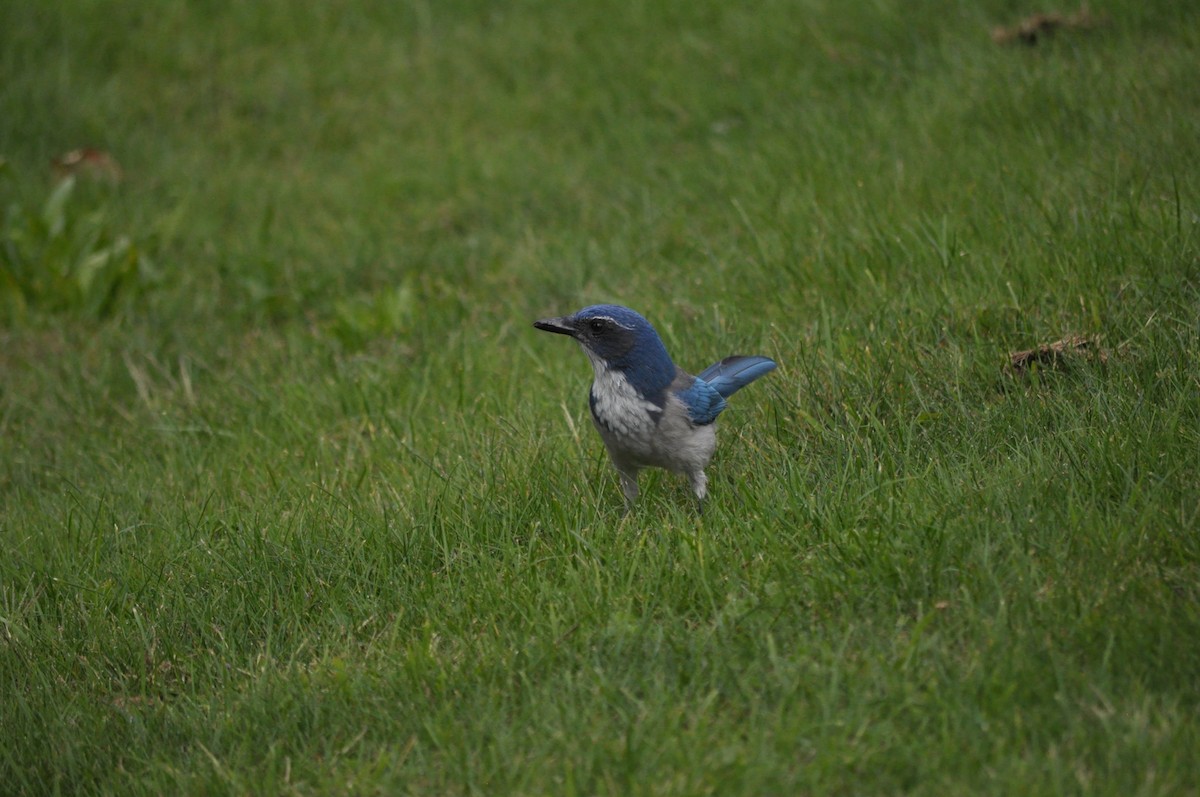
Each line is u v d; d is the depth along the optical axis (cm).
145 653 872
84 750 772
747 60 1903
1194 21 1600
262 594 906
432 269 1583
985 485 866
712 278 1318
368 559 927
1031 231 1202
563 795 658
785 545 841
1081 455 870
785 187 1488
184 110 2022
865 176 1434
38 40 2109
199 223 1745
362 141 1956
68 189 1652
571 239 1551
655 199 1605
